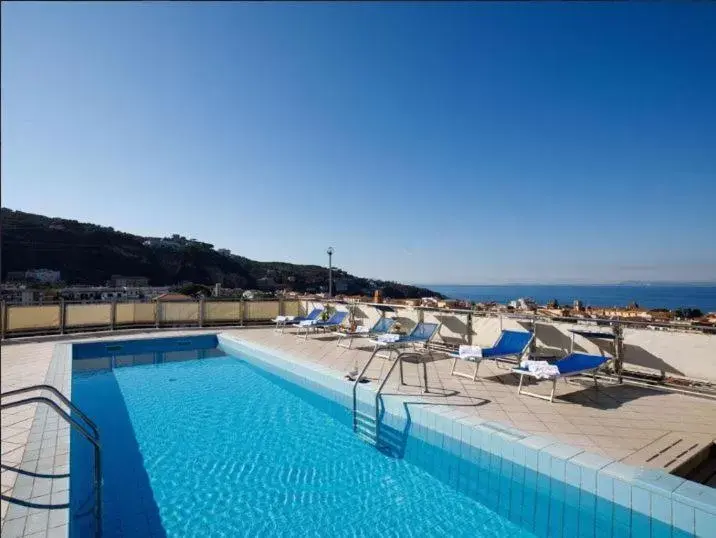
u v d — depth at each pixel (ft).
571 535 11.03
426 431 15.76
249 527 11.14
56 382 21.13
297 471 14.17
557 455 11.88
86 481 13.44
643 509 10.20
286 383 25.32
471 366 23.48
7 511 9.29
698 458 12.23
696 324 18.15
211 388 24.27
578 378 20.21
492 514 11.84
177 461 14.88
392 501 12.42
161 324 41.86
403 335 26.05
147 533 10.87
